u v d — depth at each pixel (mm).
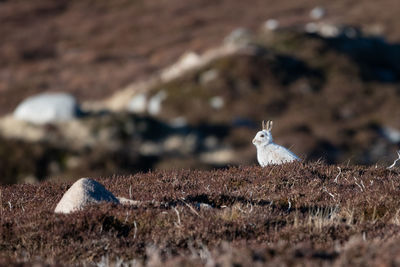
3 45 117688
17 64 108750
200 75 90812
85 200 18125
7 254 15148
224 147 72938
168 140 71562
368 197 18609
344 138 75438
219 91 84750
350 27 115000
